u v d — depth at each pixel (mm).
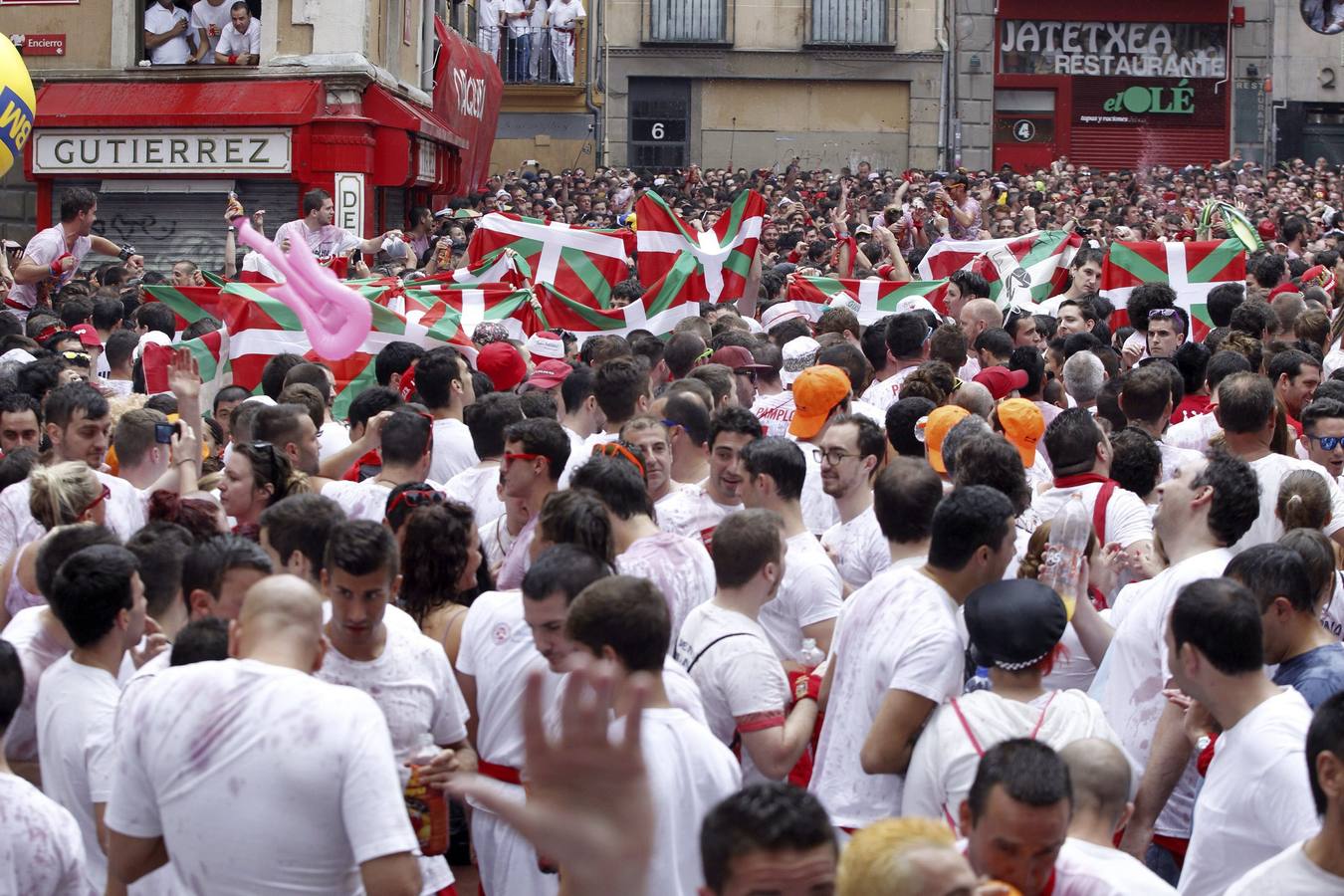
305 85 20078
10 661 4027
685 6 38062
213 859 3830
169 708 3910
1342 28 41312
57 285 14477
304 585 4121
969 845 3506
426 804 4535
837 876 2926
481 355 9172
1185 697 4586
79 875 3963
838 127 38406
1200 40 41594
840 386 6969
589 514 4926
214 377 10406
